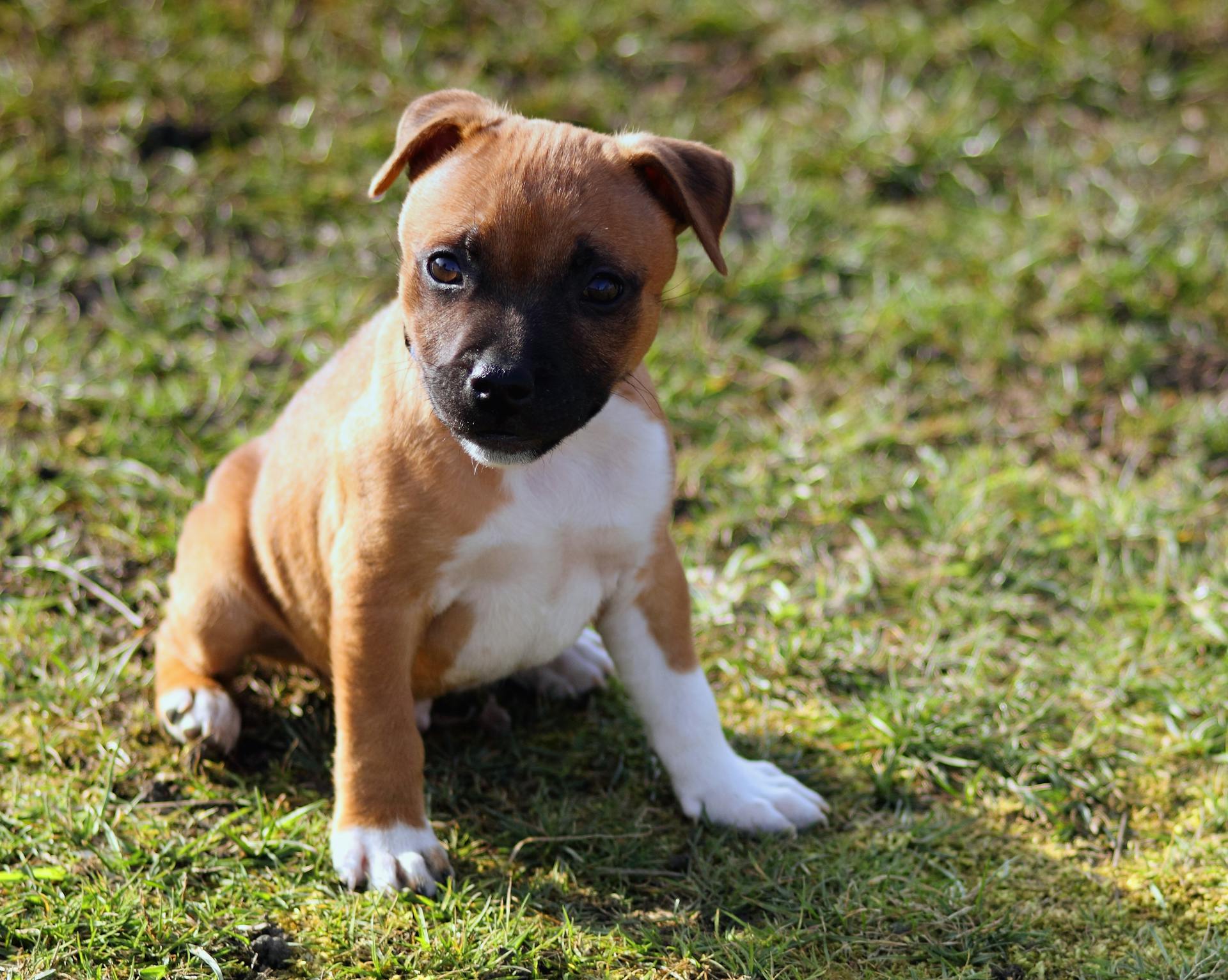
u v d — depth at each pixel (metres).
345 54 12.58
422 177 5.81
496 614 6.18
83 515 8.47
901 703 7.17
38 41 12.17
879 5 13.66
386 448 5.79
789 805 6.45
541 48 12.77
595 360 5.55
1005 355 10.09
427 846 5.99
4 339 9.70
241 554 6.78
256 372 9.78
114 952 5.50
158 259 10.51
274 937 5.59
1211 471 9.15
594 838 6.34
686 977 5.54
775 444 9.30
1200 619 7.84
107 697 7.11
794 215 11.33
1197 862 6.25
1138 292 10.52
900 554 8.52
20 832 6.14
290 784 6.64
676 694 6.40
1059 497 8.91
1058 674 7.54
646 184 5.82
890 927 5.87
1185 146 12.19
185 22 12.54
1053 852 6.38
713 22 13.19
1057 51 12.98
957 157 11.99
